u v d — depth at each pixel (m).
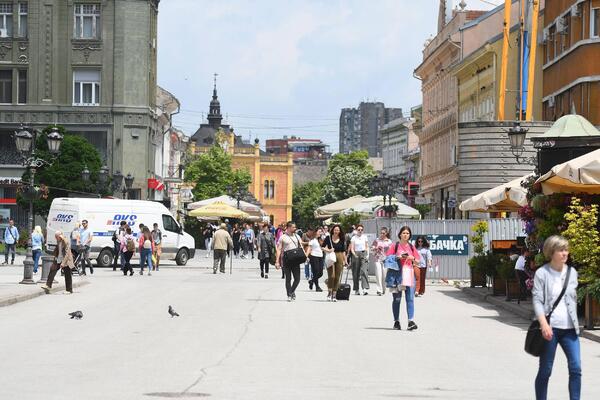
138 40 87.12
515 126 41.91
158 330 23.78
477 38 85.94
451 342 21.94
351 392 14.49
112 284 43.88
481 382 15.91
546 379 13.06
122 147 86.69
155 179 92.62
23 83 86.44
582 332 23.48
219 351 19.53
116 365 17.34
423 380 16.02
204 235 96.69
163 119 100.25
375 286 46.56
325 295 38.25
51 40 86.31
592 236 24.16
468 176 55.03
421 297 37.81
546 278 13.11
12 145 86.12
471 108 82.00
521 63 61.06
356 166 177.38
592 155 24.75
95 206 60.31
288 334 23.09
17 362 17.72
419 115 127.00
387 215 64.38
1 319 26.70
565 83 56.09
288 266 34.84
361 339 22.28
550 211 26.67
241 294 37.75
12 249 60.81
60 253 37.31
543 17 65.44
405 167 158.38
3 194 85.88
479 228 40.97
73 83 86.81
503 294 35.81
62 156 78.81
